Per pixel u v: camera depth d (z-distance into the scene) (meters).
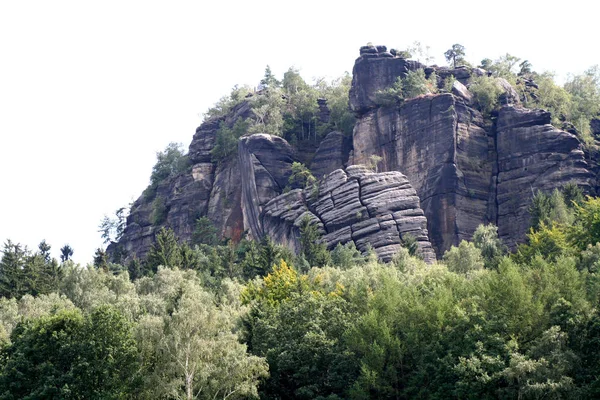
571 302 77.00
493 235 159.12
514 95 192.25
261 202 188.25
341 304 90.56
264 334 84.75
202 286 124.06
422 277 104.56
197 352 75.69
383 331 79.00
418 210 166.00
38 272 129.75
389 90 186.88
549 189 167.62
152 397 74.00
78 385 73.31
